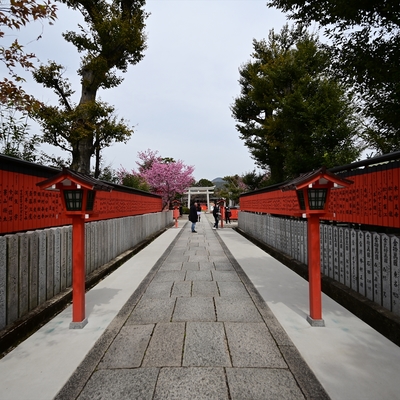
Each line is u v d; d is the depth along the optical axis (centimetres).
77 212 335
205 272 600
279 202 838
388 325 303
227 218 2189
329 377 235
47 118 802
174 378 235
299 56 1077
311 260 342
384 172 364
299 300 425
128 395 215
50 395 216
